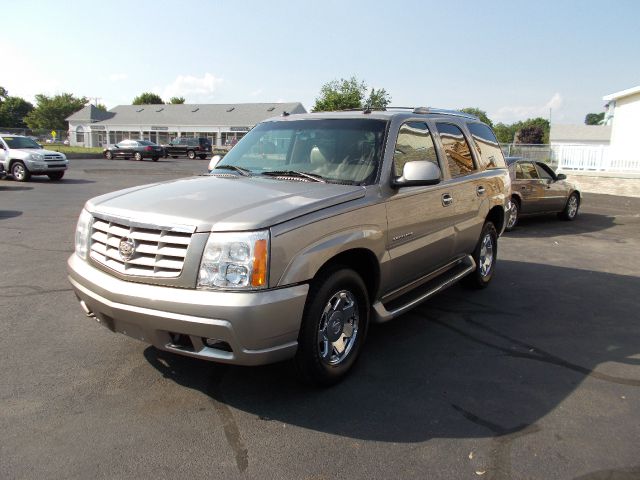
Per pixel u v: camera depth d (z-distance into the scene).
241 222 3.10
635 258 8.59
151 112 68.75
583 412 3.47
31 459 2.81
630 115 25.11
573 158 24.89
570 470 2.84
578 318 5.41
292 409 3.41
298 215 3.30
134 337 3.39
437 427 3.24
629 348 4.62
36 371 3.84
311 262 3.28
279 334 3.15
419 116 4.93
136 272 3.25
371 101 36.28
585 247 9.52
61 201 13.62
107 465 2.78
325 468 2.81
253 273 3.05
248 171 4.54
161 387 3.65
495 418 3.37
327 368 3.61
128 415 3.28
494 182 6.19
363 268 4.09
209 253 3.08
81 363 3.99
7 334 4.52
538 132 73.00
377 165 4.15
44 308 5.20
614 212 15.16
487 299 6.03
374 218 3.90
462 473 2.80
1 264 6.88
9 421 3.17
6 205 12.63
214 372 3.89
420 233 4.58
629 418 3.41
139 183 19.34
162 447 2.96
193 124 64.38
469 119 6.10
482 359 4.30
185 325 3.07
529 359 4.33
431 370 4.06
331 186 3.92
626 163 23.42
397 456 2.93
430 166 4.05
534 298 6.11
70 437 3.03
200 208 3.33
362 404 3.50
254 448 2.97
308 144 4.55
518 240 10.12
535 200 11.62
